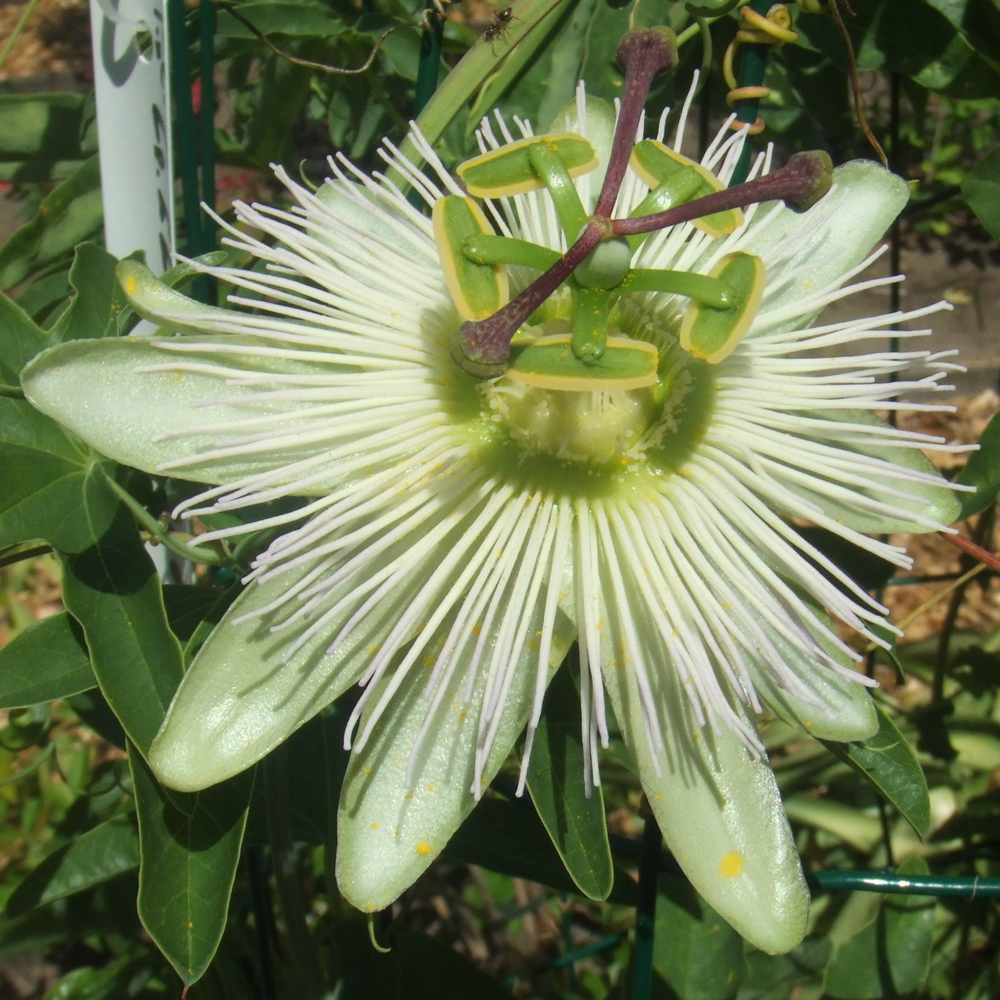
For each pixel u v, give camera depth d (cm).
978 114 49
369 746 13
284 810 16
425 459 13
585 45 17
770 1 16
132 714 13
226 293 18
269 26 19
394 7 19
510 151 13
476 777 12
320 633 13
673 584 13
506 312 12
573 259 12
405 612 13
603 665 13
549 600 13
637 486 14
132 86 16
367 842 13
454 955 17
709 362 13
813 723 13
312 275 13
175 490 15
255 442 12
